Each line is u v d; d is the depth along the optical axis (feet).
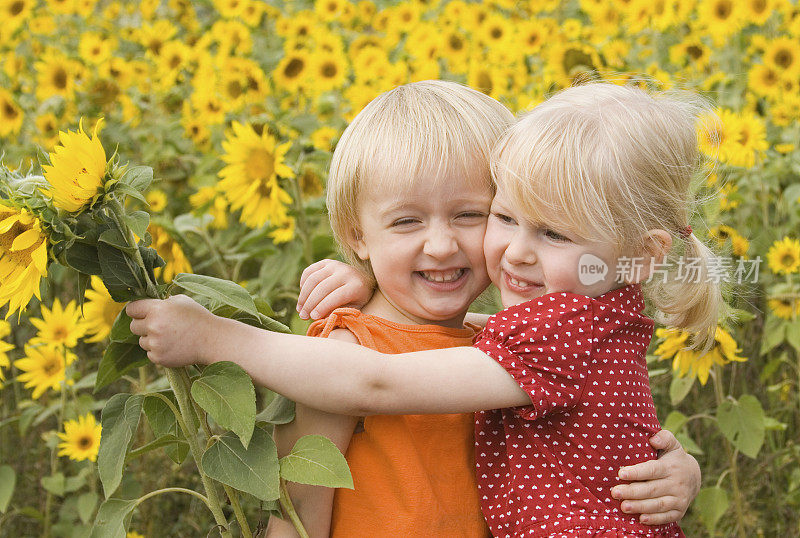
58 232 4.24
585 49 12.59
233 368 4.42
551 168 4.58
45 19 17.01
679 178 4.90
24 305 4.27
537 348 4.62
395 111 4.88
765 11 13.15
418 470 4.75
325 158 9.84
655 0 14.02
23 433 9.04
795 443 9.70
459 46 14.87
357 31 18.33
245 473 4.45
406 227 4.78
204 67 13.19
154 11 17.78
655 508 4.81
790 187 10.71
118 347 4.76
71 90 13.56
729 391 10.28
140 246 4.62
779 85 12.50
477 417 4.96
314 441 4.49
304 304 5.17
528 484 4.75
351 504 4.79
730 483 9.52
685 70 13.71
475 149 4.80
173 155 12.89
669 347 7.71
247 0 16.37
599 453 4.73
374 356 4.56
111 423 4.65
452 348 4.69
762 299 10.44
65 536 8.64
